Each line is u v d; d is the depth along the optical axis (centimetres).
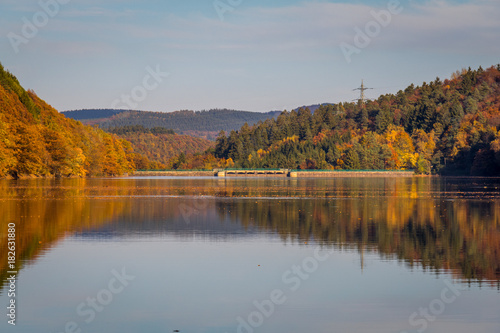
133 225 5919
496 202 9275
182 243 4766
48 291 3219
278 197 11050
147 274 3619
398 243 4744
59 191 11919
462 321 2738
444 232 5388
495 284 3344
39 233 5222
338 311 2889
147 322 2747
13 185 14088
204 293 3209
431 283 3372
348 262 3962
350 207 8319
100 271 3688
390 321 2750
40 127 19425
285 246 4625
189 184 18950
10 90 19962
